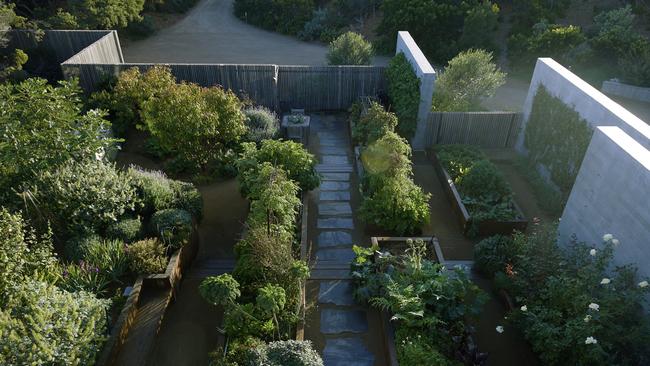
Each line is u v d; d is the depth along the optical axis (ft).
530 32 69.87
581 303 19.93
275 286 22.49
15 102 31.22
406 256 25.91
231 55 72.08
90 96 45.93
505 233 31.86
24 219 26.63
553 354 20.40
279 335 21.59
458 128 42.68
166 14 89.66
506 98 57.52
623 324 20.33
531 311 22.25
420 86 40.04
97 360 20.86
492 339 24.07
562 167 35.45
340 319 24.97
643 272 20.66
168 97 34.27
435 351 20.88
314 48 75.97
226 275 21.26
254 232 24.90
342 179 38.40
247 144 33.24
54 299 20.49
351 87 49.70
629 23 66.49
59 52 57.52
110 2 70.08
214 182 37.63
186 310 25.58
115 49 55.93
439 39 69.51
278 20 83.97
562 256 23.71
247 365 19.47
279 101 50.19
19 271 22.39
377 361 22.66
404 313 22.18
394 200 30.45
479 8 66.08
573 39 60.75
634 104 53.67
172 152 40.19
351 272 27.07
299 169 32.60
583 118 32.81
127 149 41.68
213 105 35.86
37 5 74.79
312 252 30.04
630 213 21.52
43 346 17.76
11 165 27.99
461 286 23.61
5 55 54.85
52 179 27.78
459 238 31.96
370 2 82.28
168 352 23.06
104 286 25.46
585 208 25.29
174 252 27.12
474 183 34.73
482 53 45.91
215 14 92.22
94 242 26.53
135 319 24.08
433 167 40.47
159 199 30.40
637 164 21.02
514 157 42.06
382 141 31.89
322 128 47.60
